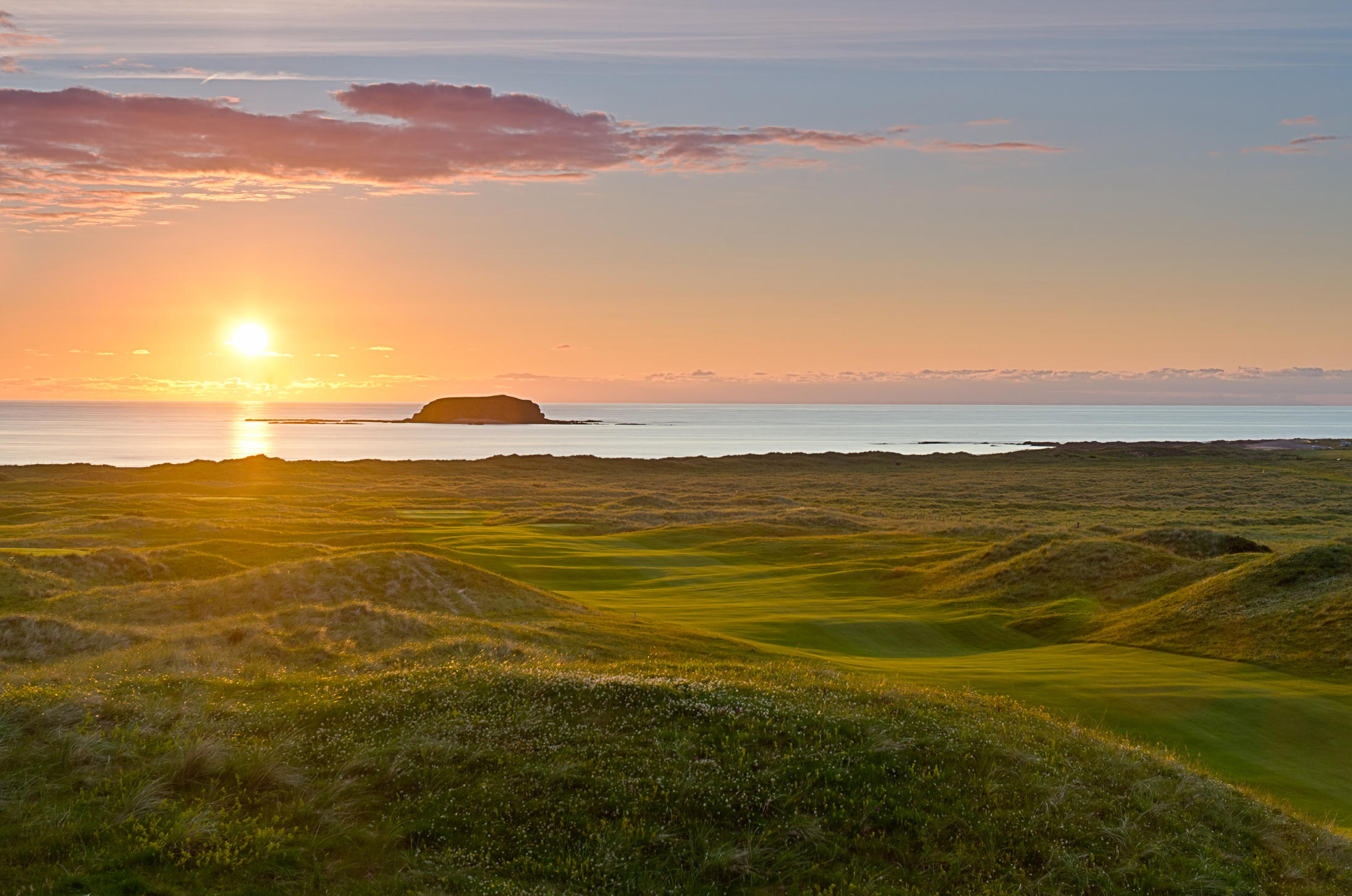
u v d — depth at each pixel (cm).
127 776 1174
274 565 3684
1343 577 3506
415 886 1032
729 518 9081
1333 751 2095
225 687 1670
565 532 7762
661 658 2628
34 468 13350
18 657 2416
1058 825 1316
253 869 1020
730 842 1198
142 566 3838
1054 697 2464
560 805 1244
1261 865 1309
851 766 1414
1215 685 2617
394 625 2836
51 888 930
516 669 1811
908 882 1164
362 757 1326
